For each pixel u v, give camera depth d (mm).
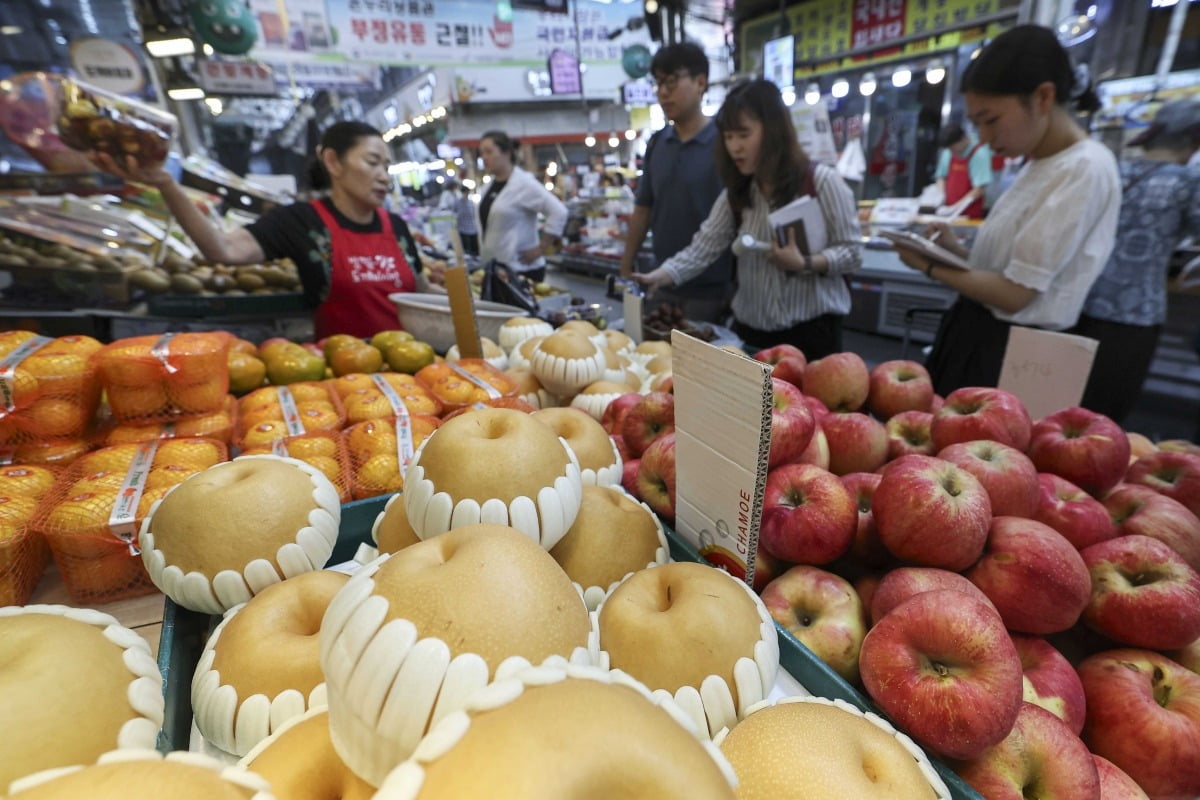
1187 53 3146
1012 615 736
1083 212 1612
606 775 292
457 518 685
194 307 2861
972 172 4270
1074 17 3535
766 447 715
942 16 4234
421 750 307
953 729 572
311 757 504
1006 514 836
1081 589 717
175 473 969
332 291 2424
